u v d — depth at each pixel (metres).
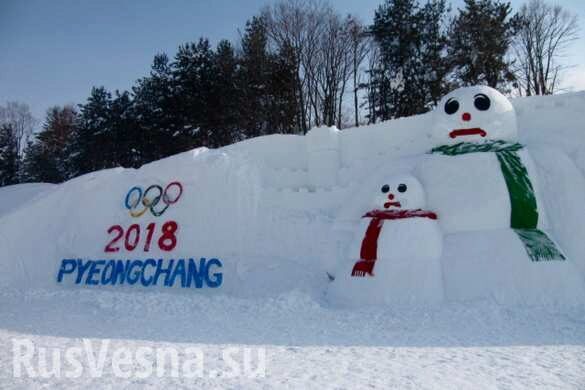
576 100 11.34
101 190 15.52
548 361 5.49
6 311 10.30
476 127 10.55
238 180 13.78
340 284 10.26
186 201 14.08
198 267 12.84
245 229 13.16
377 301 9.46
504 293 8.64
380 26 31.62
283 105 32.03
